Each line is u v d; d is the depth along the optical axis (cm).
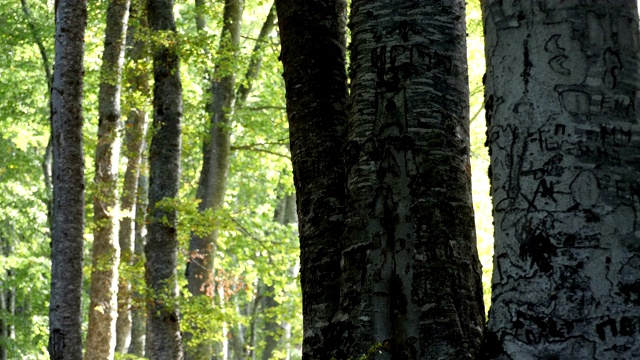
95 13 2605
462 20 654
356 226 625
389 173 622
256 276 3045
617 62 417
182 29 3244
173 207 1792
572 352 399
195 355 2347
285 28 769
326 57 755
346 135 699
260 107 2944
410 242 611
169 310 1777
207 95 3047
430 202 614
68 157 1385
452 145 628
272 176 3256
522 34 430
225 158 2744
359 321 609
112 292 1948
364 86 638
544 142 417
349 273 625
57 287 1355
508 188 426
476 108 2997
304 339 692
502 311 420
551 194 412
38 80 3086
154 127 1861
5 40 2784
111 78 1995
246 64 2702
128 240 2492
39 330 3703
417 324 600
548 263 408
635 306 397
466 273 612
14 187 3247
